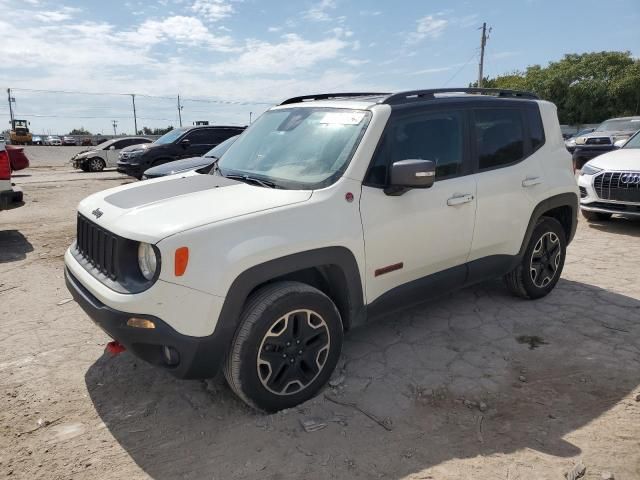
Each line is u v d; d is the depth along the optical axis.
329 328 3.13
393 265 3.45
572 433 2.81
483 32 38.06
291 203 3.01
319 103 3.97
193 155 14.14
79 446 2.80
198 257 2.65
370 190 3.29
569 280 5.29
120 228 2.82
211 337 2.71
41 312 4.68
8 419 3.04
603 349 3.76
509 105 4.31
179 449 2.76
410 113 3.58
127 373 3.55
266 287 2.96
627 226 7.75
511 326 4.18
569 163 4.79
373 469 2.56
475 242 3.97
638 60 39.94
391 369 3.53
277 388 2.99
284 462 2.62
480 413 3.02
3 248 7.09
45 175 20.30
